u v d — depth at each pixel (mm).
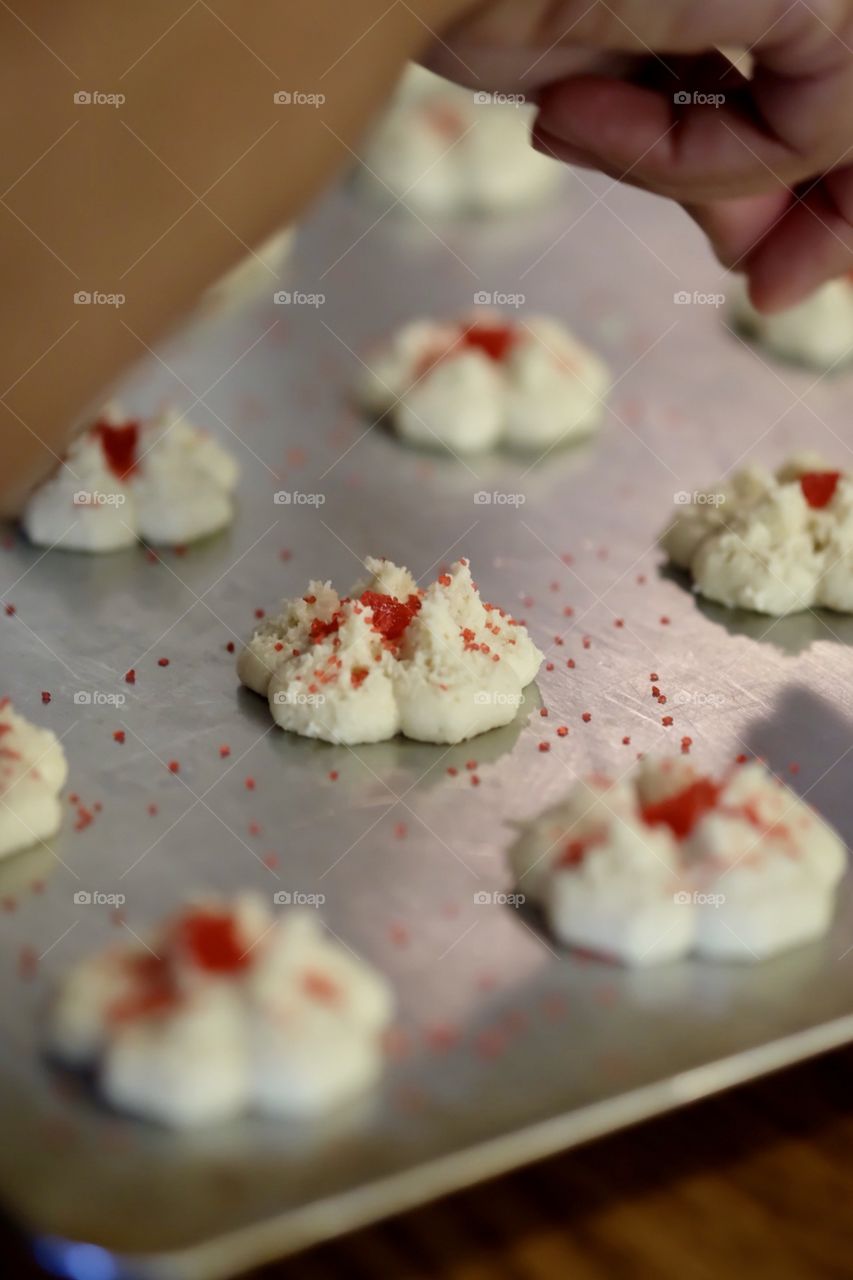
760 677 324
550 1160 243
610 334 441
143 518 356
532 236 496
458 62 278
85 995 248
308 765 300
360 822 288
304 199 204
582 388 406
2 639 327
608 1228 236
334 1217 227
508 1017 254
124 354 194
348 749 305
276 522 364
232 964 250
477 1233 235
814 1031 253
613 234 498
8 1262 228
